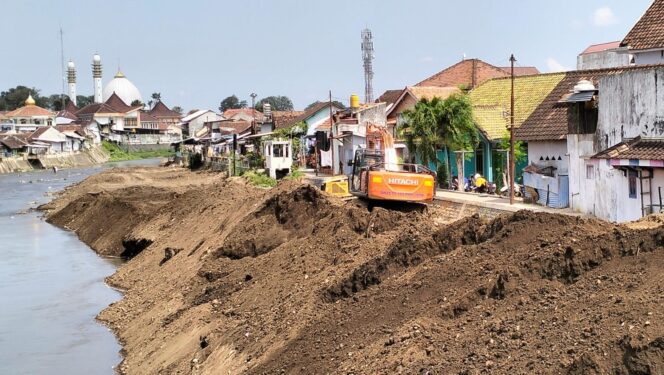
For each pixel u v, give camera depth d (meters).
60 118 165.38
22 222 59.66
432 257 18.27
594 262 14.32
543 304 13.48
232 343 19.72
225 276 26.22
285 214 29.42
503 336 12.87
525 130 36.09
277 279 22.69
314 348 16.34
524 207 30.81
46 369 23.28
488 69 64.12
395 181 28.64
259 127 92.62
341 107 76.94
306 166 70.44
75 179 101.31
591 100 29.62
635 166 25.34
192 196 45.91
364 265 19.08
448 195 36.47
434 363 12.74
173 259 33.97
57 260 42.16
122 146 164.75
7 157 119.38
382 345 14.55
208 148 100.44
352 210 24.83
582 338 11.77
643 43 34.72
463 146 40.47
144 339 24.52
